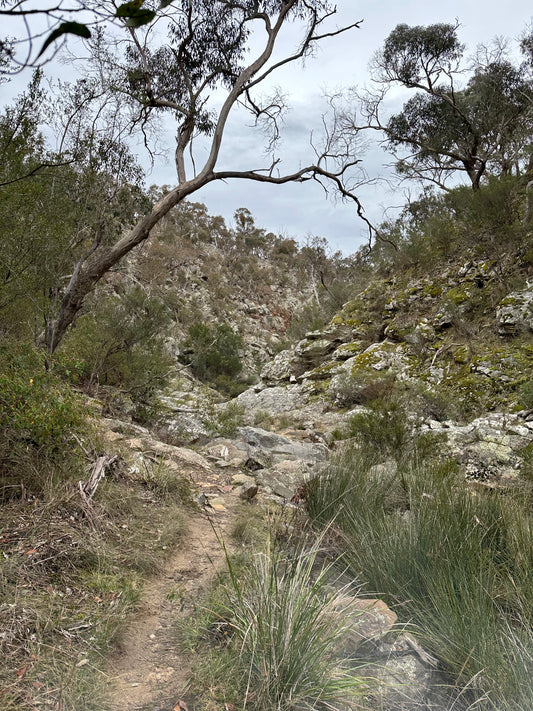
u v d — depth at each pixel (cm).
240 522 491
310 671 256
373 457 788
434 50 2733
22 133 714
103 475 487
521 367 1434
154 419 1011
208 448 854
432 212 2838
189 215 8788
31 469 438
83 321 1216
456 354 1647
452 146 2938
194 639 304
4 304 697
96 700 243
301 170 1283
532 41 2736
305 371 2248
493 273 1859
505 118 2781
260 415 1761
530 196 1855
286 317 7375
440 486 532
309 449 991
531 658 260
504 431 1006
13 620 282
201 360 3888
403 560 379
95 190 1033
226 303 6581
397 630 290
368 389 1677
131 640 302
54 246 776
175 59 1253
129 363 1133
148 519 474
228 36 1274
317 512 516
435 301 1981
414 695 260
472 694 258
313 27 1330
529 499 581
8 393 454
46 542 364
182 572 400
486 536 434
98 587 340
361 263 2930
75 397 539
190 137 1268
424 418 1234
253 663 267
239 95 1266
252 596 311
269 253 9388
